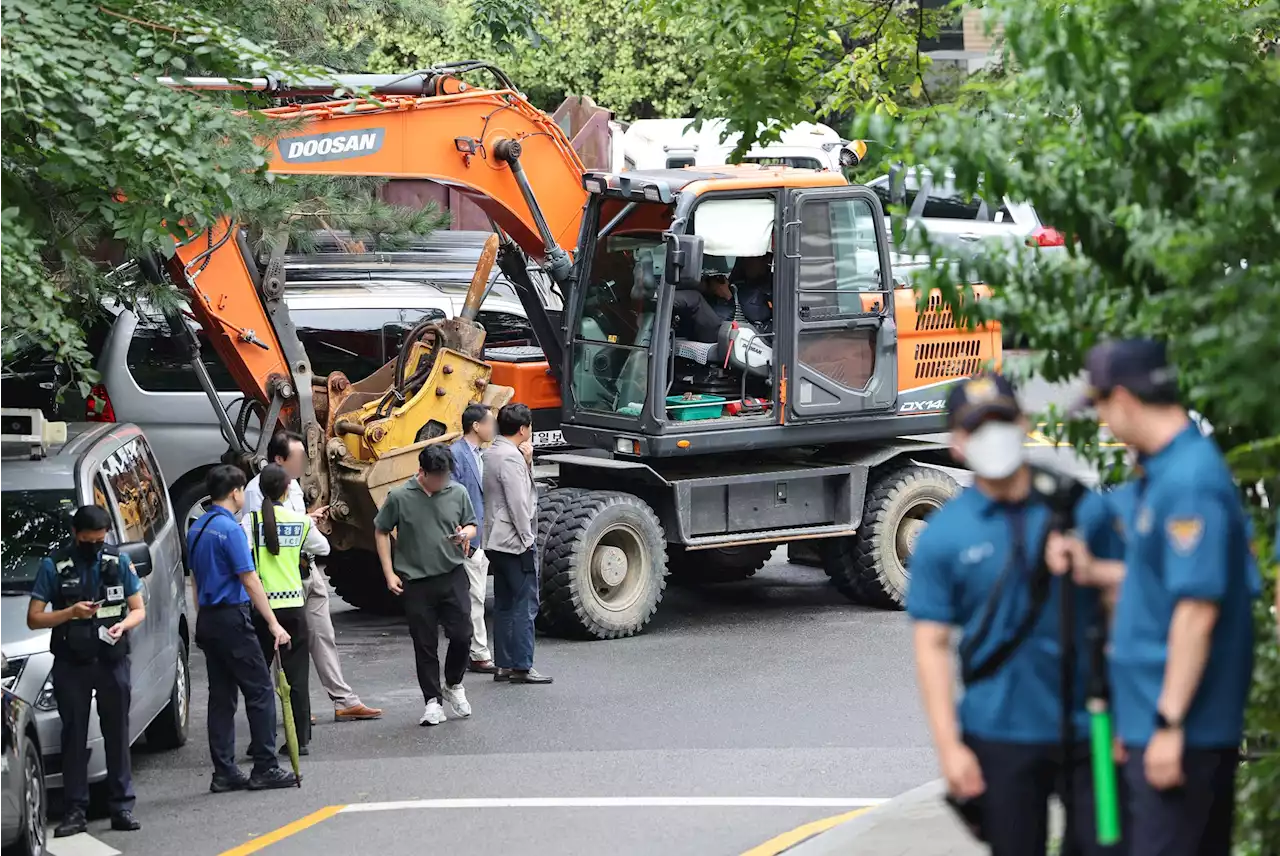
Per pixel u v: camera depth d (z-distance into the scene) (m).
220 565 23.94
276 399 33.69
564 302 35.19
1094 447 14.48
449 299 40.38
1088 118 13.46
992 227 53.19
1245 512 13.68
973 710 12.42
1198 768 11.45
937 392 35.81
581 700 28.77
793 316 34.06
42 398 37.34
